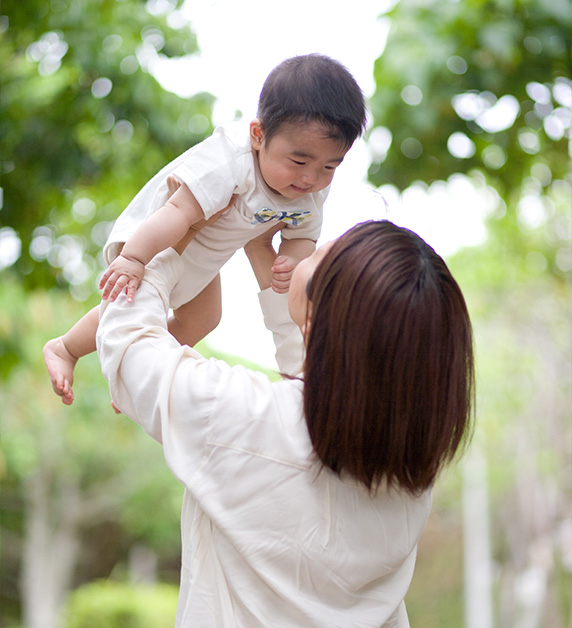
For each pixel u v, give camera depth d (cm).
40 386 1825
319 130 212
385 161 583
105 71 612
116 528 3031
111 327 195
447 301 181
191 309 244
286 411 184
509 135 595
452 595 2550
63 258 731
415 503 192
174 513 2672
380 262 178
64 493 2570
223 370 187
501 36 534
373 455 178
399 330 175
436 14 552
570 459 1630
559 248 1135
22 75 636
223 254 232
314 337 180
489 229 1211
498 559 2338
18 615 2806
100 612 2056
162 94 630
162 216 209
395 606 189
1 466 1163
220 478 179
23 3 617
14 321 819
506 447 1838
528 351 1627
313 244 248
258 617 178
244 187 220
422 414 178
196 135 643
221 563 181
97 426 2247
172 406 183
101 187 743
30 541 2553
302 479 180
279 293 239
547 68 564
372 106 551
